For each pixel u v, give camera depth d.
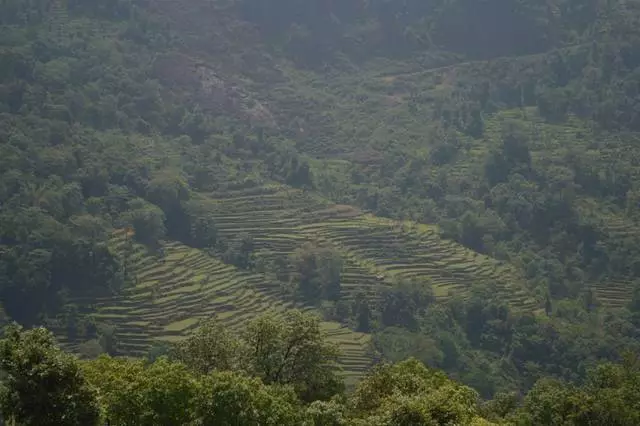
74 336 81.12
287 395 33.34
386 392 36.19
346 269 104.44
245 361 37.56
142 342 80.88
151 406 29.78
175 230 108.44
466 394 34.75
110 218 100.38
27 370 26.23
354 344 88.44
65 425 26.67
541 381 47.91
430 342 87.00
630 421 39.56
